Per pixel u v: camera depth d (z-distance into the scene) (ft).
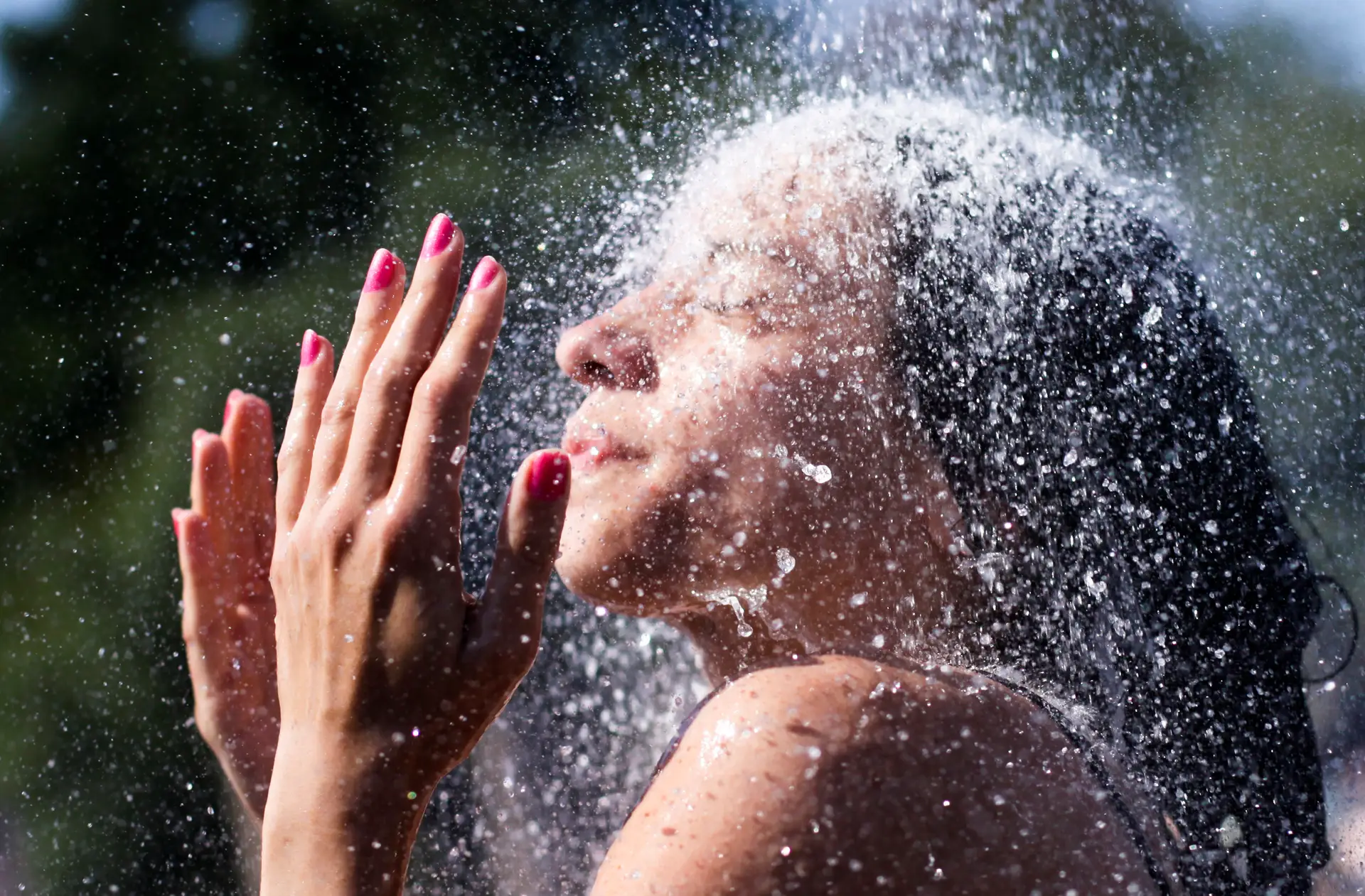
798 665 3.76
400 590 3.79
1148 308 4.72
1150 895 3.91
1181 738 4.59
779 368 4.08
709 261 4.26
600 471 4.13
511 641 3.79
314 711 3.86
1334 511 10.92
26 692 13.98
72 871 12.19
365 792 3.76
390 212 16.63
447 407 3.89
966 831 3.59
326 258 16.87
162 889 11.88
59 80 18.12
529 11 15.44
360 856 3.73
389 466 3.94
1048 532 4.39
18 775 13.01
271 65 17.58
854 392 4.11
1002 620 4.33
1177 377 4.79
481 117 15.79
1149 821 4.12
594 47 15.14
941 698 3.76
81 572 15.79
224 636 4.96
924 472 4.19
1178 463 4.69
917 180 4.30
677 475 4.07
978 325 4.29
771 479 4.04
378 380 3.98
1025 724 3.90
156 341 16.94
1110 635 4.49
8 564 15.78
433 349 4.05
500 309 4.00
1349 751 6.79
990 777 3.69
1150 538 4.63
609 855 3.69
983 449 4.27
